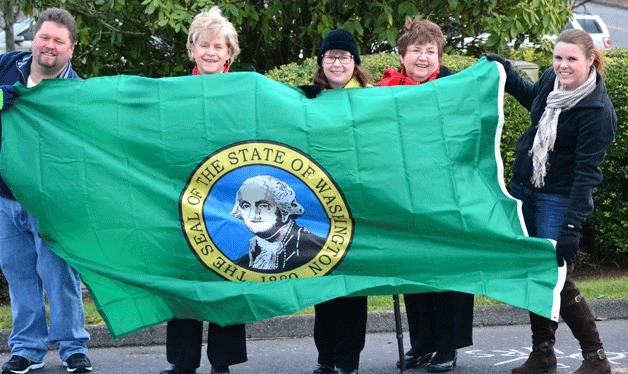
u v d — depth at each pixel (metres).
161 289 6.02
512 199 6.14
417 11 10.22
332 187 6.09
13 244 6.66
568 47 6.02
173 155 6.14
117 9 9.98
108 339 7.64
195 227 6.09
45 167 6.17
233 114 6.13
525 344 7.45
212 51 6.37
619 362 6.84
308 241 6.07
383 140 6.10
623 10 29.00
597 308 8.22
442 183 6.08
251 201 6.11
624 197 9.81
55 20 6.31
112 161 6.16
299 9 10.63
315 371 6.54
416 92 6.18
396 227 6.09
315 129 6.09
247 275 6.08
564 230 6.06
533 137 6.33
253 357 7.24
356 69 6.48
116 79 6.29
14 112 6.26
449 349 6.54
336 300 6.33
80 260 6.14
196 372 6.75
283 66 9.59
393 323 7.98
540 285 6.05
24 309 6.72
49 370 6.82
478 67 6.29
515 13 10.19
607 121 6.06
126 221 6.11
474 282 6.07
